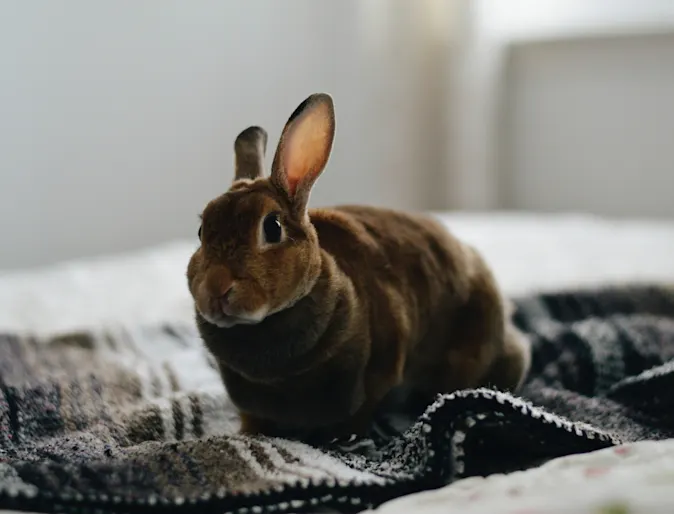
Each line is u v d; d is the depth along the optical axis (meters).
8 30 2.51
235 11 2.97
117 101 2.76
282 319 1.04
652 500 0.71
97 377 1.41
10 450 1.11
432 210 3.60
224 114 3.00
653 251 2.37
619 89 3.36
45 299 2.01
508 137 3.59
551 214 3.57
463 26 3.38
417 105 3.51
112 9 2.71
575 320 1.85
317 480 0.87
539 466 0.95
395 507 0.80
